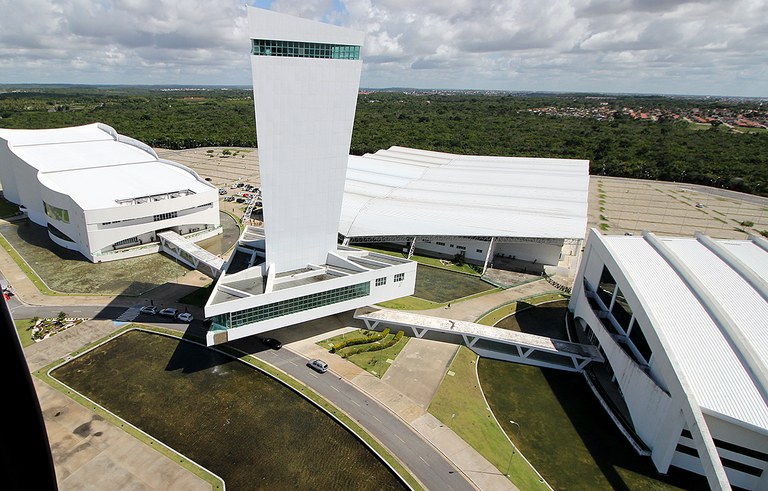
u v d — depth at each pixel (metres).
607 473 43.12
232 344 58.88
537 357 60.94
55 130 138.38
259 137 51.12
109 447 42.06
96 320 63.03
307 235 61.06
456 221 91.88
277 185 55.19
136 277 77.00
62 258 83.44
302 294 56.50
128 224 85.00
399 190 110.88
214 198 97.56
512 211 95.19
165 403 48.22
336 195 60.38
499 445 45.59
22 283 73.19
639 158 192.38
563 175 127.44
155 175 105.12
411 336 63.81
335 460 42.34
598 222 123.31
